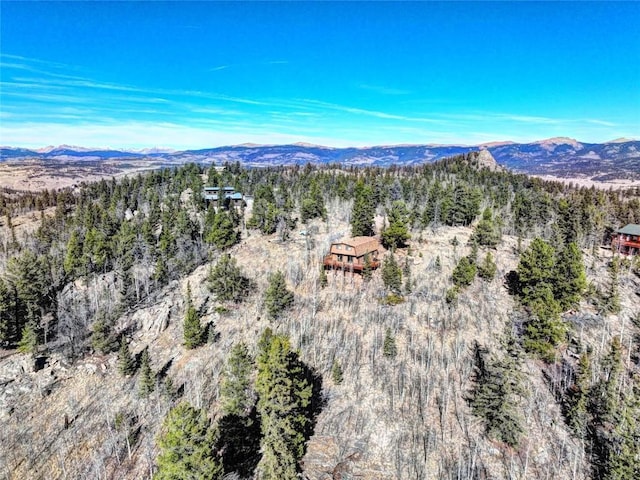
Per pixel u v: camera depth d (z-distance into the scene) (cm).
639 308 7125
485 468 4369
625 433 4059
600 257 9350
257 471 4388
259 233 10800
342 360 5966
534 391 5266
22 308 6619
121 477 4541
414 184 16562
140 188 17775
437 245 9469
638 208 12988
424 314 6869
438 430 4812
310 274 8419
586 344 6138
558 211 11431
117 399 5619
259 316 7194
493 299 7250
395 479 4341
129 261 8994
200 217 12319
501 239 9944
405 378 5566
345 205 13100
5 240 12962
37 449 4875
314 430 4875
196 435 3453
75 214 13775
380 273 8156
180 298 7738
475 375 5553
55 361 6162
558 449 4538
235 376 4888
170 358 6400
